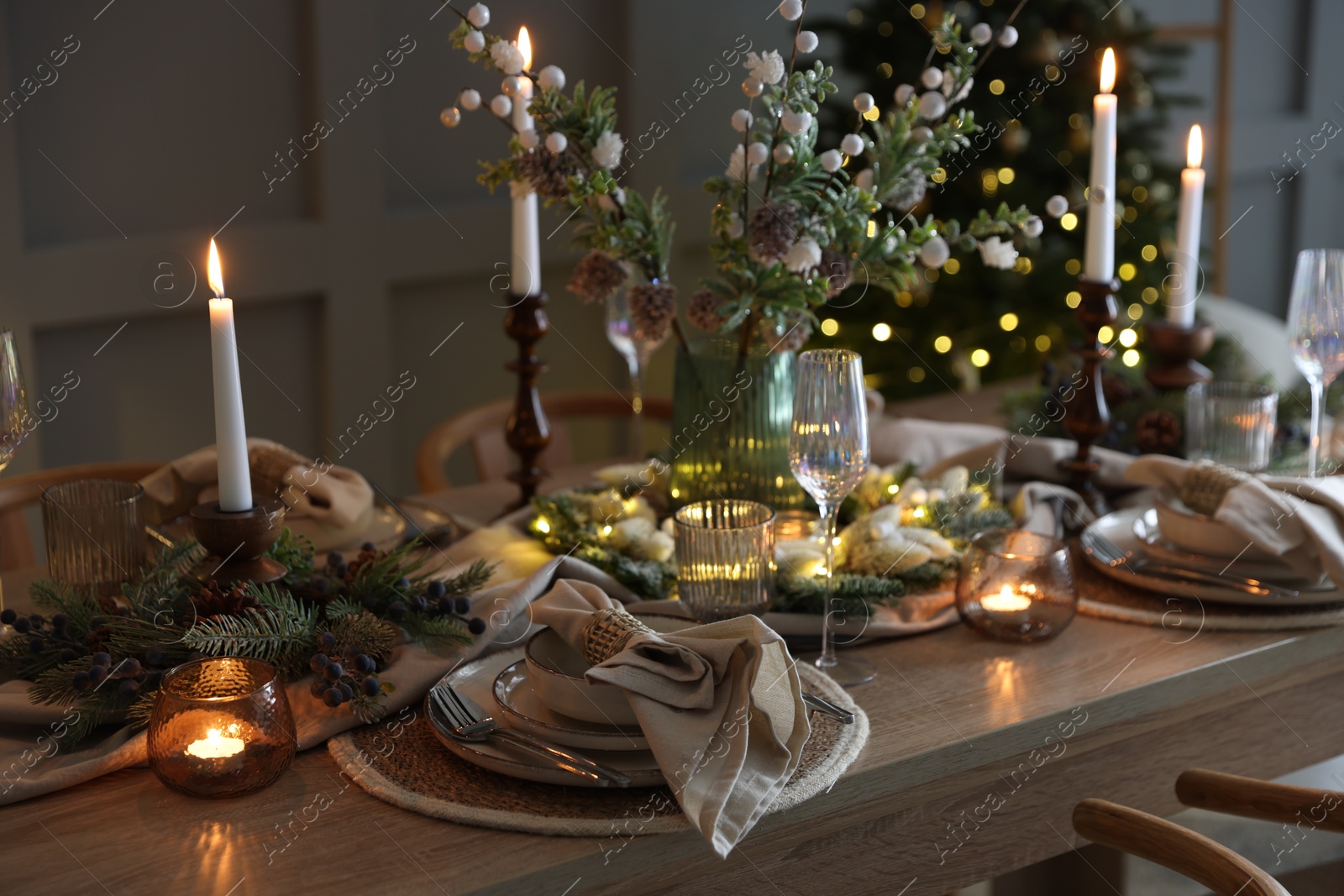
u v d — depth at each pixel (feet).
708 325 4.25
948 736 3.40
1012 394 5.90
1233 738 4.17
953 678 3.76
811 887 3.34
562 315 10.48
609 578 4.05
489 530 4.59
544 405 7.13
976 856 3.67
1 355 3.74
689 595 3.59
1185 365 5.56
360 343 9.39
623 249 4.32
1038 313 9.59
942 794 3.51
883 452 5.38
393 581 3.77
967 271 9.59
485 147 9.74
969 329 9.59
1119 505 5.13
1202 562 4.33
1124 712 3.69
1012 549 4.15
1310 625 4.08
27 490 5.58
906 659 3.90
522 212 5.02
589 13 9.77
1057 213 4.43
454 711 3.34
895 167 4.34
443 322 9.96
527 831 2.98
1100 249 4.80
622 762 3.15
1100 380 4.93
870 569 4.19
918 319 9.75
